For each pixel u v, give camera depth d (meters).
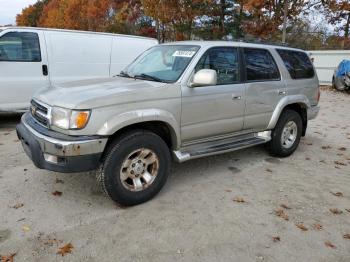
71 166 3.27
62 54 7.48
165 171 3.92
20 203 3.71
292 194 4.23
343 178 4.83
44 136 3.36
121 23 38.78
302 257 3.00
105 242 3.09
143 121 3.58
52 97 3.56
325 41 30.55
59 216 3.49
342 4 26.64
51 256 2.87
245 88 4.66
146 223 3.42
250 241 3.19
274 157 5.63
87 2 44.22
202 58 4.20
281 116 5.40
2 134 6.50
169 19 28.50
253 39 5.41
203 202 3.91
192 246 3.08
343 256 3.04
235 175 4.77
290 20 27.48
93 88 3.69
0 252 2.89
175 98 3.86
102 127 3.32
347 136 7.29
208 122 4.30
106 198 3.91
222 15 28.34
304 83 5.71
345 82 15.22
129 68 4.82
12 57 6.84
